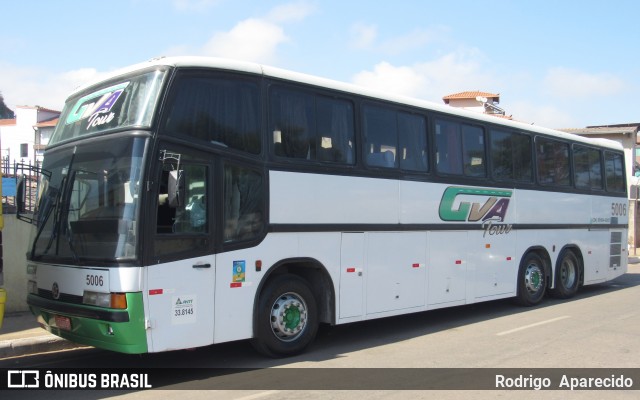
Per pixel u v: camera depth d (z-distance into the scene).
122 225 6.27
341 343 8.81
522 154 12.14
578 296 14.36
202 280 6.73
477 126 11.02
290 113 7.84
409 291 9.34
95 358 7.97
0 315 6.23
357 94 8.72
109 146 6.67
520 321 10.70
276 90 7.72
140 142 6.40
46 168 7.69
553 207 12.98
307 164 7.93
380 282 8.86
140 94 6.72
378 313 8.82
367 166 8.73
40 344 8.10
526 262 12.18
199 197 6.80
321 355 7.98
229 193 7.08
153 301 6.27
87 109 7.36
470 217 10.63
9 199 9.94
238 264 7.09
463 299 10.46
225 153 7.05
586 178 14.31
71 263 6.66
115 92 7.05
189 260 6.61
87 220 6.63
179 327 6.49
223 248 6.95
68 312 6.60
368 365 7.40
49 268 7.06
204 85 6.97
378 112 9.04
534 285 12.48
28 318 9.55
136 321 6.12
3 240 9.85
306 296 7.97
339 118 8.45
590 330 9.74
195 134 6.81
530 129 12.39
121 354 8.18
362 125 8.73
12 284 9.97
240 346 8.58
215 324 6.85
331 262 8.16
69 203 6.97
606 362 7.59
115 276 6.14
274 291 7.53
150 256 6.26
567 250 13.54
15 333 8.52
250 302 7.23
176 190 6.20
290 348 7.75
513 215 11.77
